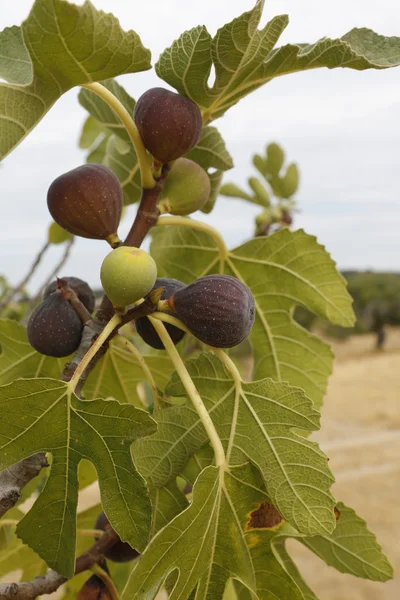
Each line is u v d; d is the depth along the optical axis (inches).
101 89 17.4
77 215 18.3
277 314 25.4
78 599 20.6
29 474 16.6
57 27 14.9
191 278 26.1
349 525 20.9
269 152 51.2
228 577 17.8
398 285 513.0
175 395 19.9
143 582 16.1
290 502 17.5
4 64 17.9
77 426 16.3
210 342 18.1
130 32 15.5
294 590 17.8
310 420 18.3
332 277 24.6
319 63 19.4
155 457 19.3
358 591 108.2
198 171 20.4
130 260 16.6
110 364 24.9
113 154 27.7
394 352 485.4
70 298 19.1
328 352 25.1
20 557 24.4
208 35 18.2
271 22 18.2
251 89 20.1
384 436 227.1
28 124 16.1
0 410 15.8
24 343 23.7
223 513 17.7
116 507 16.2
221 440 19.0
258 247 25.1
